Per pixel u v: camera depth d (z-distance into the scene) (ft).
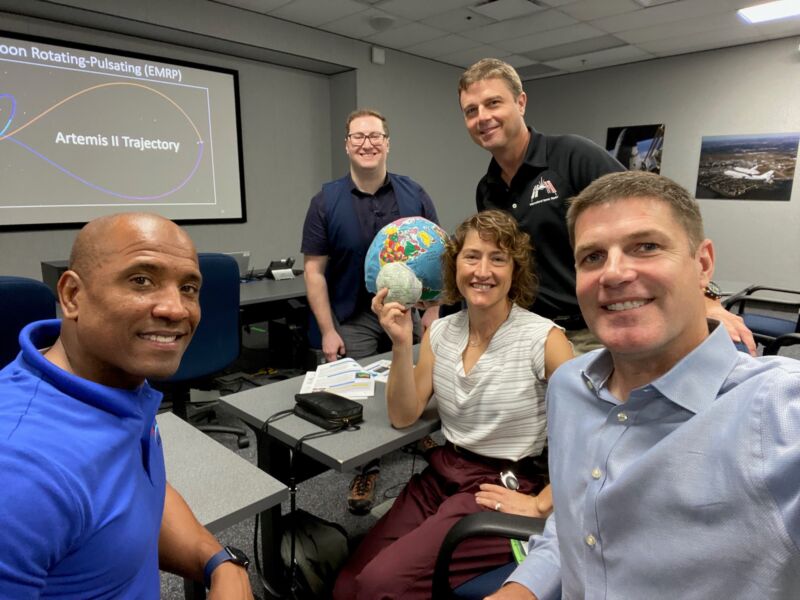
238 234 16.22
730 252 18.76
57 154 12.34
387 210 7.62
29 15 11.68
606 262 2.24
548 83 22.29
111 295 2.05
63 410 1.94
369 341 7.68
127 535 2.06
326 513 6.89
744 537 1.88
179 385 8.50
